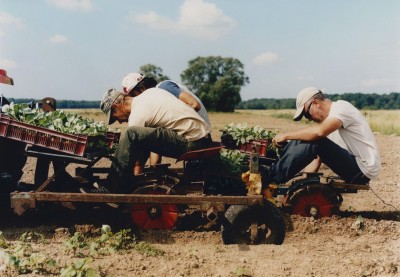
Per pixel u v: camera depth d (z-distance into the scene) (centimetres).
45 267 409
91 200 481
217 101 10731
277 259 445
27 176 862
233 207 486
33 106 667
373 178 562
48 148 481
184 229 543
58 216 561
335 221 550
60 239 495
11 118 486
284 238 509
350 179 566
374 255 463
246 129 584
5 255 404
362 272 414
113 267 416
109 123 545
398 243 503
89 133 534
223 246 486
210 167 543
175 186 530
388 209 669
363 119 563
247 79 11350
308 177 567
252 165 489
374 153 556
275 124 3600
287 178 549
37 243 479
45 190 530
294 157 538
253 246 483
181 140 507
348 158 557
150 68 9712
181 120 510
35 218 556
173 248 480
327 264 434
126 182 515
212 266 425
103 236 473
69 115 590
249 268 420
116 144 575
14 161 557
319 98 561
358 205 695
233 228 485
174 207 514
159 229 519
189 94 556
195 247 483
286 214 552
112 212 564
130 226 532
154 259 441
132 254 452
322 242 506
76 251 455
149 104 512
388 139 1961
